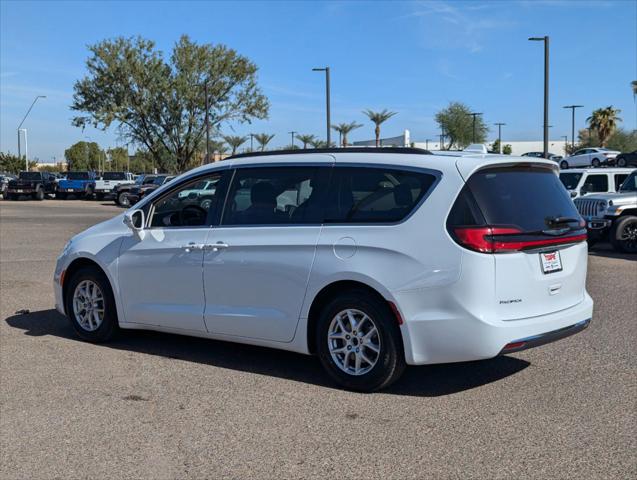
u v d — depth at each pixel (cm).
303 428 457
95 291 684
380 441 434
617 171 1669
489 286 484
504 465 397
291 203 565
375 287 506
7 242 1683
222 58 4981
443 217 492
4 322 784
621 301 888
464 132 6719
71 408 498
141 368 599
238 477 386
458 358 491
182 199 632
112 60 4781
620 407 492
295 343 553
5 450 426
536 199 525
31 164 8431
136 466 402
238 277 577
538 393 525
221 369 596
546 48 2855
